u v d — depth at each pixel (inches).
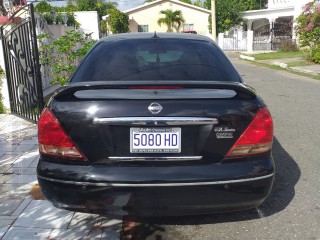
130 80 116.0
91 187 97.0
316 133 221.9
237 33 1232.2
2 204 131.0
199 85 102.3
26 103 245.0
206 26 1509.6
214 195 98.0
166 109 96.3
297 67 595.5
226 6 1300.4
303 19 644.1
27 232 113.4
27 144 197.9
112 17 1376.7
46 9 508.7
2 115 262.8
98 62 125.0
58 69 283.6
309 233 115.8
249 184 99.0
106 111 96.6
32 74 229.5
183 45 134.0
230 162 99.7
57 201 101.4
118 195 96.9
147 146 97.4
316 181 154.0
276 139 211.3
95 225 118.3
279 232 116.4
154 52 128.7
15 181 150.9
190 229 118.5
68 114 98.5
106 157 97.9
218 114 97.5
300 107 295.4
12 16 239.8
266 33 1249.4
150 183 95.6
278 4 1170.6
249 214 127.3
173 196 96.9
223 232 116.6
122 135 97.1
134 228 118.8
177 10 1492.4
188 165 98.1
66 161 99.7
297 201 136.6
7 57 255.4
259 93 369.4
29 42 225.0
